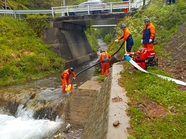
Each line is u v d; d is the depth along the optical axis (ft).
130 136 8.85
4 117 26.63
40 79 41.55
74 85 34.58
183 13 35.53
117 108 12.00
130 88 14.92
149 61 19.20
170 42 30.14
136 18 44.09
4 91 32.30
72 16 53.67
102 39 199.21
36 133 21.22
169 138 8.88
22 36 52.70
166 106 11.82
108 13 49.47
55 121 24.07
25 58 44.52
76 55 63.26
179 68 20.25
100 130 11.10
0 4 68.49
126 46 24.11
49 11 58.29
